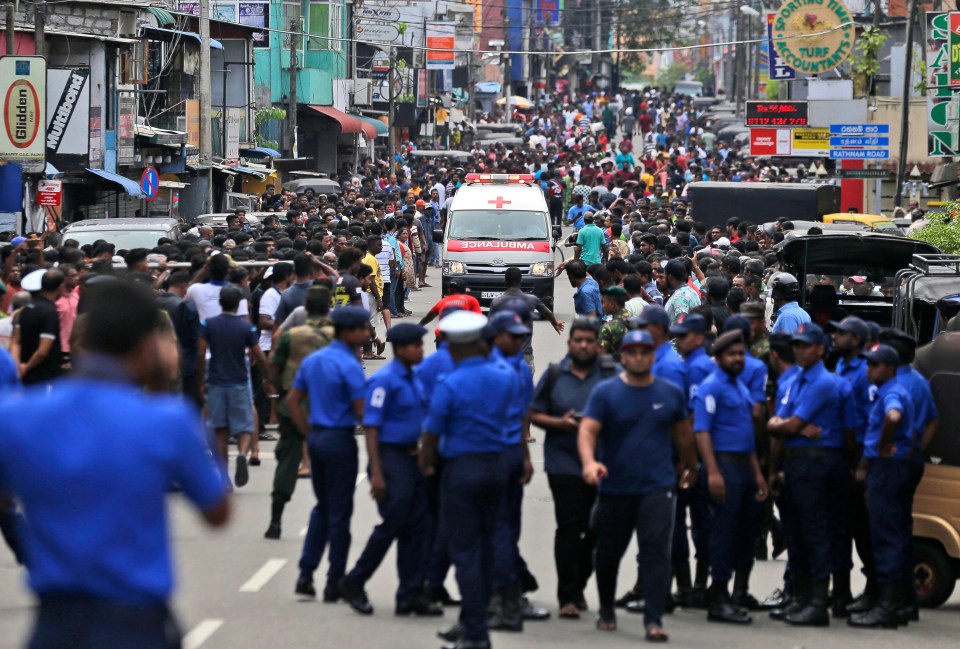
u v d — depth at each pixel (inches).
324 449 1283.2
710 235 3567.9
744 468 1306.6
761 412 1343.5
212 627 1213.1
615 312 1806.1
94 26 4352.9
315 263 2265.0
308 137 7504.9
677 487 1337.4
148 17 4943.4
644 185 7022.6
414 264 4726.9
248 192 5940.0
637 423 1189.1
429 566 1314.0
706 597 1380.4
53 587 610.9
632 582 1467.8
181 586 1362.0
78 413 617.9
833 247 2493.8
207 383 1787.6
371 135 7849.4
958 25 3905.0
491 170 7263.8
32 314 1785.2
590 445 1169.4
